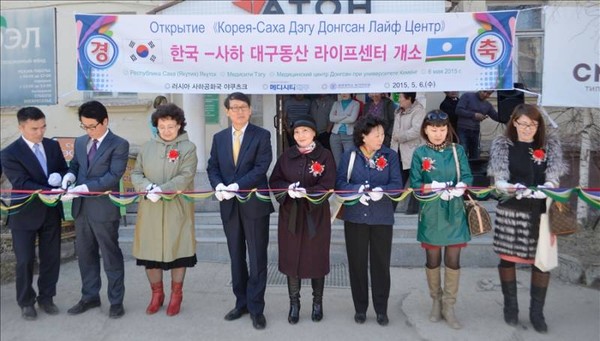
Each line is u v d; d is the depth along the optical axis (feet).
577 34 16.25
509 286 13.47
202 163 22.70
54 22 17.84
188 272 18.08
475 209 13.11
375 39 17.70
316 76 18.06
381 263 13.42
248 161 13.60
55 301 15.52
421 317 13.97
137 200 14.02
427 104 26.61
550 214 12.56
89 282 14.66
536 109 12.92
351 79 17.97
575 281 16.35
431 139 13.25
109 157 14.02
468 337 12.84
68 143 22.50
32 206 13.85
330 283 16.96
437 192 12.75
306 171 13.24
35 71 18.03
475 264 18.26
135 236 14.08
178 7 20.27
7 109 29.40
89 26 18.04
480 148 26.30
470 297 15.55
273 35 17.98
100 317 14.32
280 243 13.62
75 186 14.11
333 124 24.31
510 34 17.19
